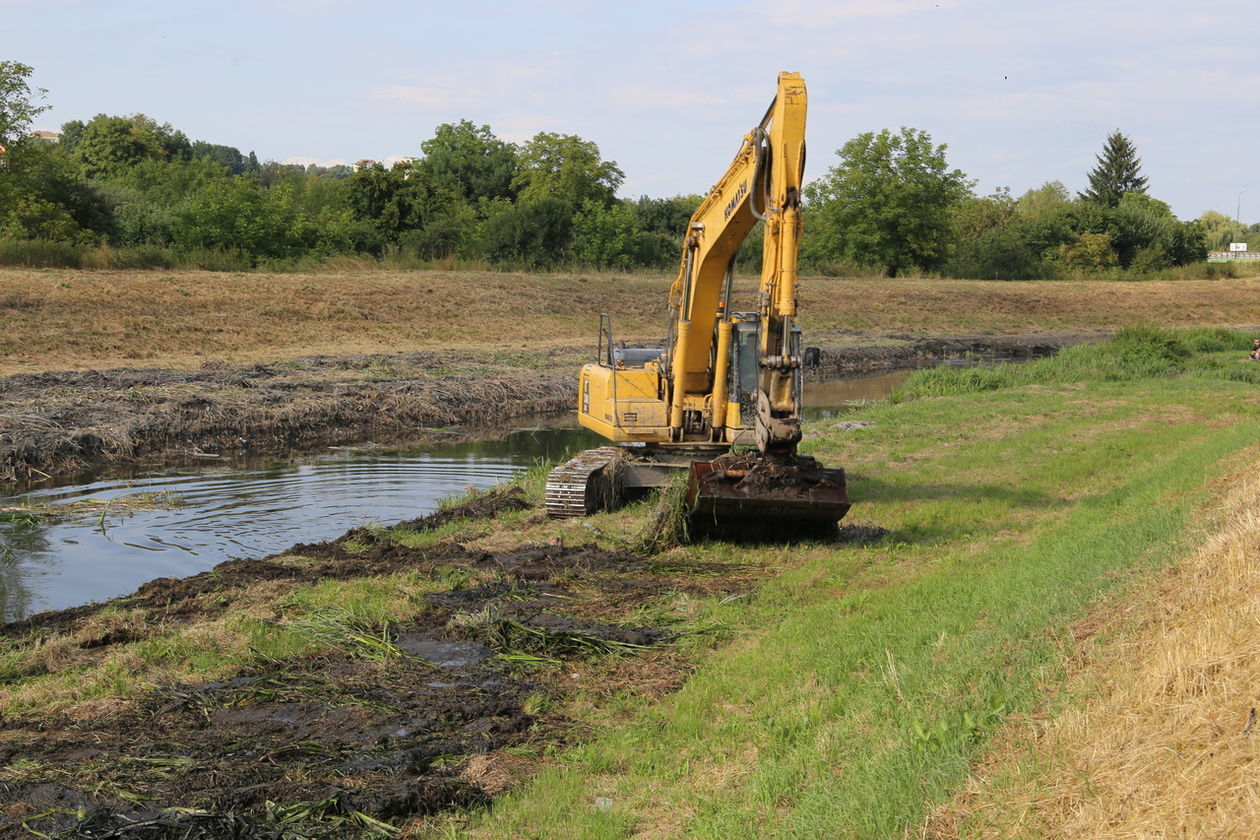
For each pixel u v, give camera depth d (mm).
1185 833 4234
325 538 14086
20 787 6473
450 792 6480
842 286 58094
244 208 45969
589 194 86688
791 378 11734
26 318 28078
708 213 13672
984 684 6461
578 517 14336
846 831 5223
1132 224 91250
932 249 71188
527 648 9102
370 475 18625
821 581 11141
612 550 12758
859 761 5957
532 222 52562
